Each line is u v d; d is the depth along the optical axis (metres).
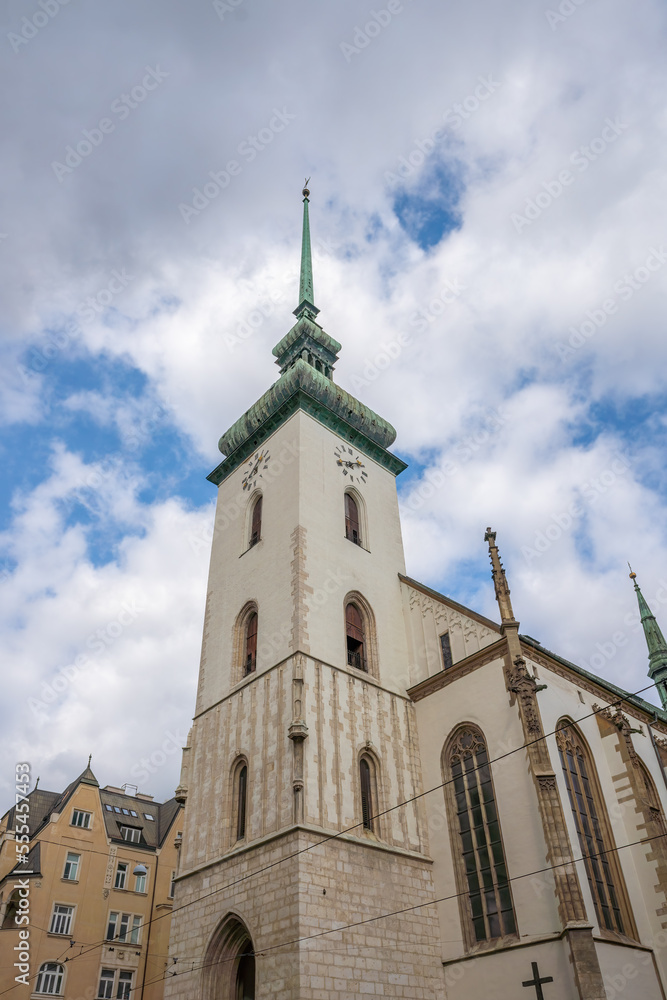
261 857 32.25
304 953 28.47
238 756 37.03
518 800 33.28
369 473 50.50
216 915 33.03
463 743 37.19
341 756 35.12
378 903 32.19
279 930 29.67
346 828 33.19
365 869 32.62
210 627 44.75
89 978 54.19
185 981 32.75
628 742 38.06
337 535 44.12
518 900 31.50
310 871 30.55
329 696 36.62
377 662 40.78
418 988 31.41
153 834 65.94
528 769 33.19
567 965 28.53
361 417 51.41
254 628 41.75
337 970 29.11
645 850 35.41
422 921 33.47
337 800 33.62
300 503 43.00
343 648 39.47
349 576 42.88
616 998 29.17
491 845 33.75
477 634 39.25
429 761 38.31
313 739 34.41
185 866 36.38
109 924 57.25
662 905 34.09
